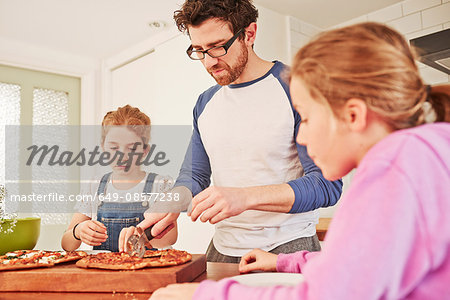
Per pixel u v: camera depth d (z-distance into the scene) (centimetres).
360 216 43
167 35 278
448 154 45
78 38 293
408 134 47
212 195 85
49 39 293
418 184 43
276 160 119
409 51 53
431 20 236
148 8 247
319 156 54
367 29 52
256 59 125
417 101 51
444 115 54
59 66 312
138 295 78
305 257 81
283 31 261
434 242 42
